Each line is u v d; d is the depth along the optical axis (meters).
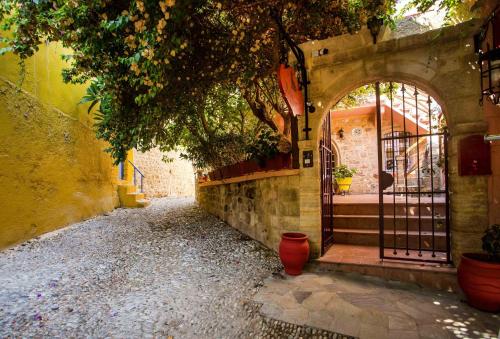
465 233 2.93
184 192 15.57
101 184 7.39
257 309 2.57
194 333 2.31
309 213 3.68
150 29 2.73
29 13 3.07
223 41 3.71
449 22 3.74
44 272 3.37
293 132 3.91
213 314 2.57
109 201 7.88
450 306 2.55
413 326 2.22
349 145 9.63
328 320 2.33
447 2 3.53
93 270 3.51
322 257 3.64
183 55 3.49
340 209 4.89
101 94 4.46
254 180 4.80
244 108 6.62
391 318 2.34
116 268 3.60
